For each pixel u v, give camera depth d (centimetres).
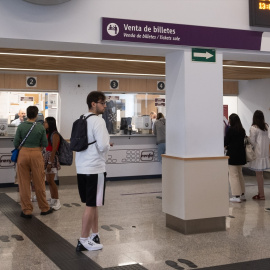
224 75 1055
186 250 480
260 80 1143
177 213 557
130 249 484
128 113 1130
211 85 560
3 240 521
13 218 642
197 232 554
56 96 1055
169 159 571
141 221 623
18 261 441
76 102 1032
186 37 544
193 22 551
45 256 459
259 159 792
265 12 579
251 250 480
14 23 478
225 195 565
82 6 503
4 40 489
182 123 549
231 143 767
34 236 539
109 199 802
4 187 955
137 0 524
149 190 909
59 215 663
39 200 657
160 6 535
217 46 561
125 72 986
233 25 573
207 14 559
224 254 465
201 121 553
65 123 1023
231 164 769
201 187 550
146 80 1123
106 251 476
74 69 928
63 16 496
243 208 719
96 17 509
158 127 1064
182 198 545
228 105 1259
